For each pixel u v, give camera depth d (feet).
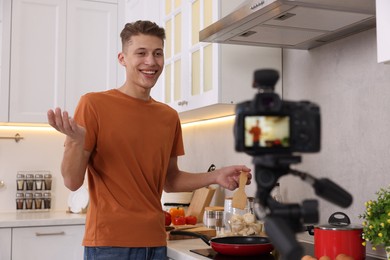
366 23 5.36
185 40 7.91
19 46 10.48
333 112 6.22
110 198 5.24
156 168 5.51
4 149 11.32
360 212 5.70
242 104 0.88
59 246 9.53
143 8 10.20
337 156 6.10
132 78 5.43
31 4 10.62
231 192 8.66
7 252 9.14
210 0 6.93
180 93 8.18
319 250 4.77
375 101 5.52
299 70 6.91
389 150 5.30
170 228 7.45
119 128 5.26
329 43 6.33
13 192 11.30
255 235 6.42
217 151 9.00
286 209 0.84
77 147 4.46
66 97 10.81
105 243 5.16
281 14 4.95
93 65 11.10
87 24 11.10
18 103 10.43
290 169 0.87
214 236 7.10
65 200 11.67
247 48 6.93
